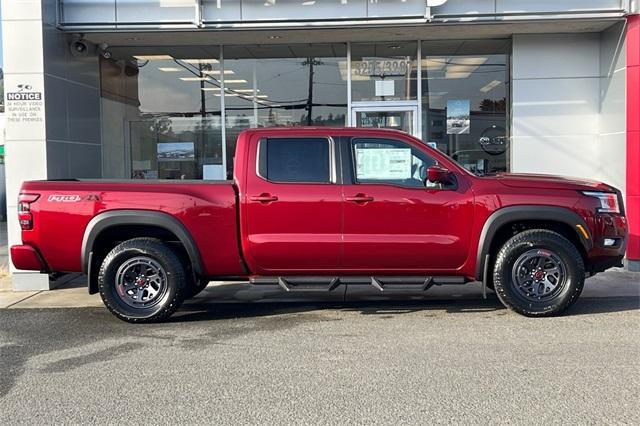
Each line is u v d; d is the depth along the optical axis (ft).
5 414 14.19
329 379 16.19
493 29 33.81
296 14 31.91
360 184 22.15
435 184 22.12
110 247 23.53
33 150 29.73
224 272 22.75
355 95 37.91
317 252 22.15
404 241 21.99
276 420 13.61
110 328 21.97
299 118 38.45
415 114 37.65
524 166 35.91
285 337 20.43
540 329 20.76
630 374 16.20
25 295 28.09
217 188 22.40
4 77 29.50
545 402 14.38
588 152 35.65
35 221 22.16
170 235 23.34
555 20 31.81
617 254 22.45
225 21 31.96
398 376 16.31
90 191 22.18
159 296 22.44
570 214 21.80
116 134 38.96
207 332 21.25
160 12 31.91
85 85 34.78
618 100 32.91
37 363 17.99
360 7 31.86
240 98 38.63
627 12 31.17
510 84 36.42
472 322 21.91
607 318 22.09
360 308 24.64
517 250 21.90
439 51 37.35
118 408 14.46
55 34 31.01
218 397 15.05
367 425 13.25
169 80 38.88
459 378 16.07
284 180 22.30
